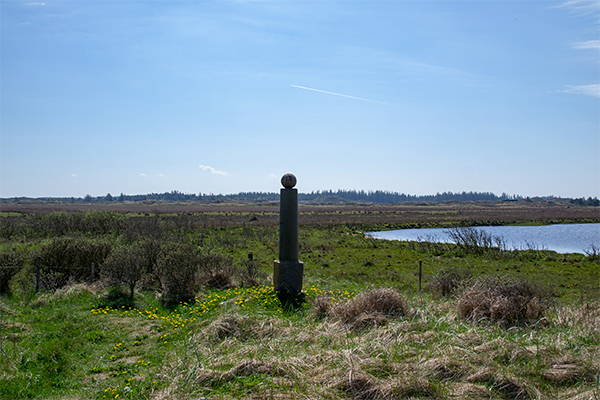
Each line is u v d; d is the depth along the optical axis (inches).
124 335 286.4
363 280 580.7
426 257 852.6
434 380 179.6
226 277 482.6
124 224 1119.6
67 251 464.4
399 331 242.8
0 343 242.2
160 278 456.4
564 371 183.8
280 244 395.5
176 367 208.5
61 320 319.9
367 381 176.6
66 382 208.8
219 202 7854.3
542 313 291.9
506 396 169.8
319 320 302.4
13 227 1086.4
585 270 692.7
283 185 396.2
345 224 1963.6
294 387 179.9
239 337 253.9
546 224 2352.4
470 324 267.6
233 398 174.4
